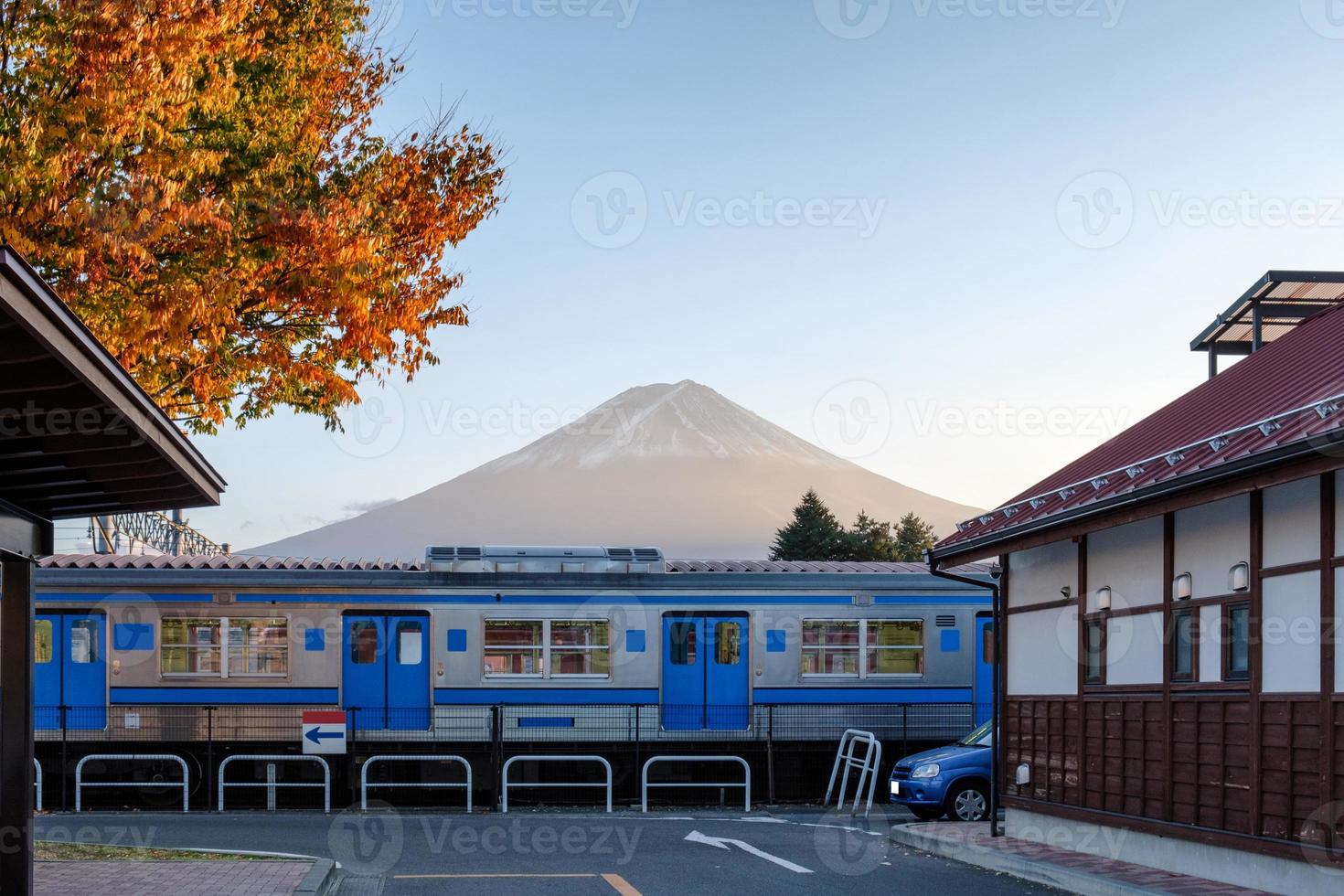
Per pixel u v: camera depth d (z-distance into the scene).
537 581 21.23
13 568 8.61
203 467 9.43
